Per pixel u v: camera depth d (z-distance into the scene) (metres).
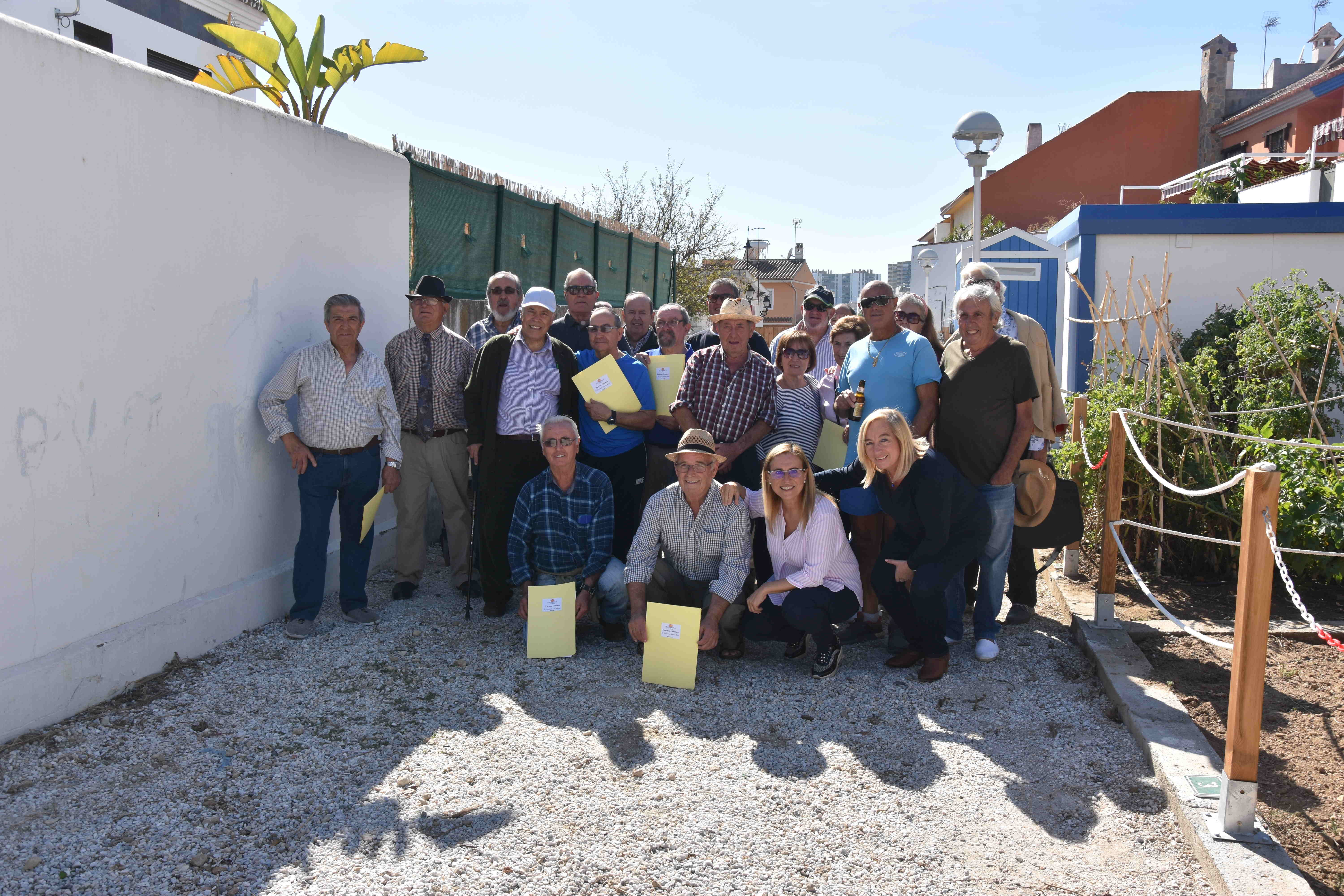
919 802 3.57
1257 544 3.06
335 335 5.17
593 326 5.86
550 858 3.14
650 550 4.95
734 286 7.17
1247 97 28.84
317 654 4.89
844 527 5.50
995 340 4.83
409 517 5.95
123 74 4.11
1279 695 4.52
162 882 2.95
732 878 3.07
